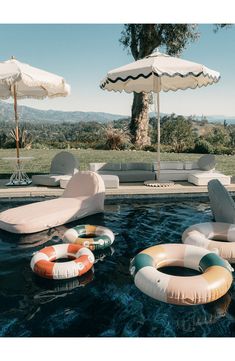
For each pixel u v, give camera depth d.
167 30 15.87
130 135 17.56
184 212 6.05
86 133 19.97
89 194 5.84
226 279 3.06
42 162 12.79
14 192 7.10
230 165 12.42
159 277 3.04
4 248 4.30
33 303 3.04
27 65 7.25
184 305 2.94
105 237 4.38
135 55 16.53
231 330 2.64
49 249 3.89
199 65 6.36
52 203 5.52
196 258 3.57
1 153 15.18
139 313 2.86
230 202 4.84
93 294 3.19
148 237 4.73
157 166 8.71
